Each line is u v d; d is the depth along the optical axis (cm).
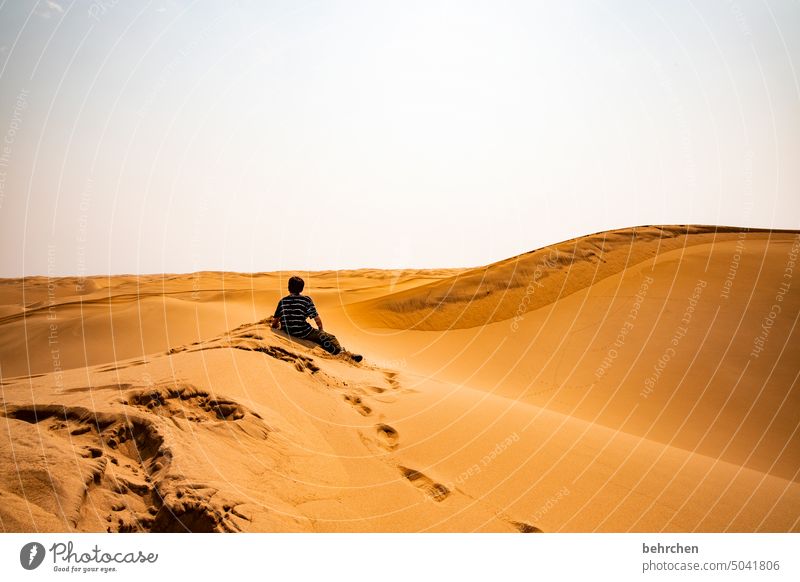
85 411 337
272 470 330
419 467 397
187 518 258
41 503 237
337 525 292
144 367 478
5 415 336
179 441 315
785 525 387
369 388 610
